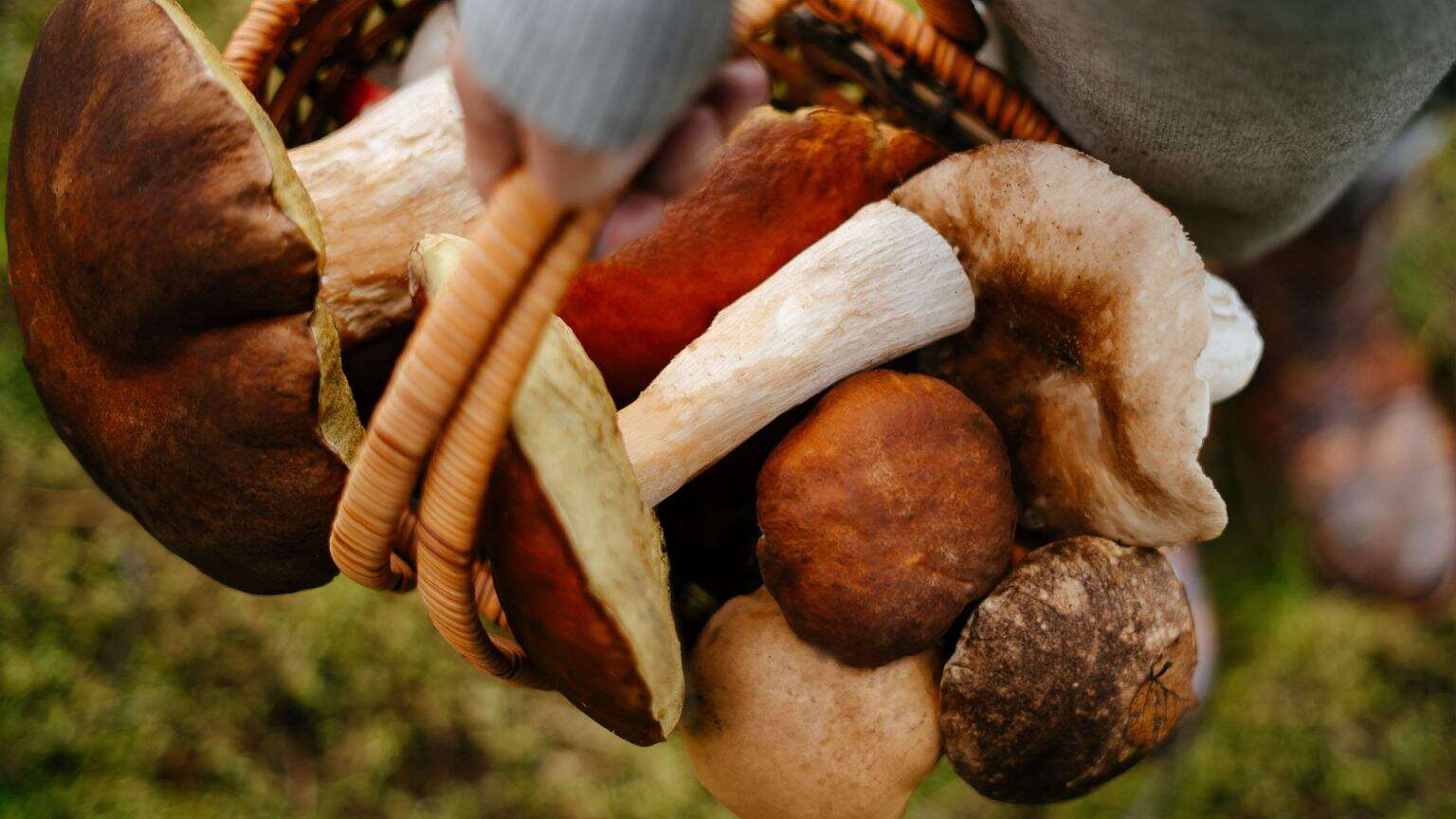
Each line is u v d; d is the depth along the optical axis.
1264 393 0.83
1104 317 0.51
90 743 0.75
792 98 0.62
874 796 0.52
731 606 0.54
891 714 0.52
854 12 0.54
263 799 0.75
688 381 0.52
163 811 0.74
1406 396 0.80
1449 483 0.79
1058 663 0.51
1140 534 0.53
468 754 0.77
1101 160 0.54
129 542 0.78
